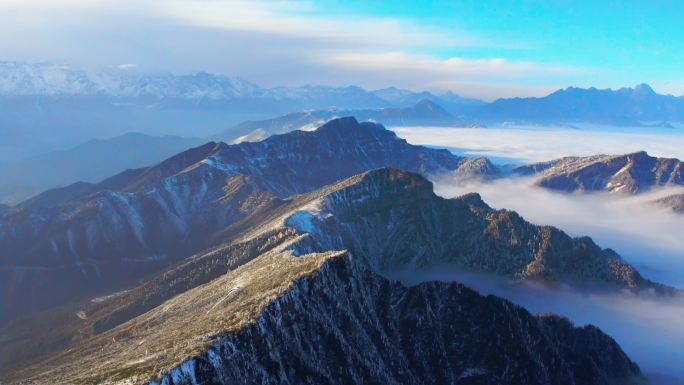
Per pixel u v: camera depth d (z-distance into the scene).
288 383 154.00
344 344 177.38
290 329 166.12
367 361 180.88
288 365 158.12
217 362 140.62
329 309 184.38
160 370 132.25
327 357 171.00
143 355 156.62
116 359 172.12
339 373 170.25
